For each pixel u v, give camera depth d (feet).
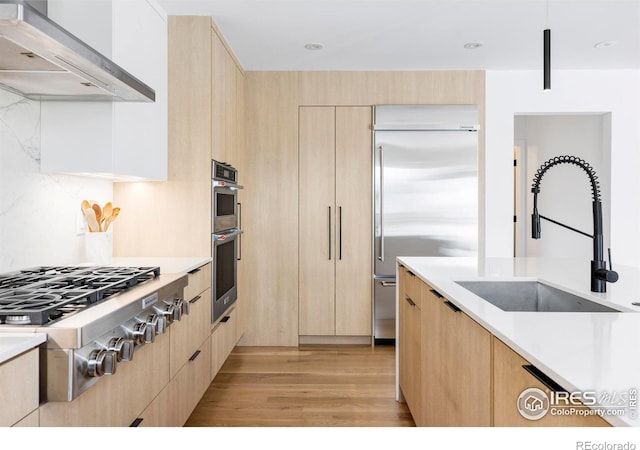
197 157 10.35
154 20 9.54
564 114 15.14
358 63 13.96
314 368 12.47
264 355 13.65
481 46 12.58
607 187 15.07
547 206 18.83
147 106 9.16
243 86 14.32
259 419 9.28
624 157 14.87
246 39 11.93
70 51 5.24
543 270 8.36
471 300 5.55
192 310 8.73
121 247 10.37
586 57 13.53
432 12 10.41
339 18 10.73
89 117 7.73
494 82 14.80
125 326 5.56
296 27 11.21
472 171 14.53
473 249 14.55
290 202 14.62
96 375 4.69
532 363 3.43
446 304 6.08
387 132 14.51
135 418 6.01
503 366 4.16
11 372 3.80
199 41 10.38
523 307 7.45
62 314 4.80
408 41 12.17
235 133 13.15
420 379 7.91
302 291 14.70
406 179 14.52
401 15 10.57
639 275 7.98
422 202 14.53
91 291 5.51
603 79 14.82
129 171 8.34
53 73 6.24
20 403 3.91
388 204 14.55
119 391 5.54
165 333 7.13
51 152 7.76
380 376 11.84
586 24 11.08
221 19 10.67
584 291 6.35
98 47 7.59
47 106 7.73
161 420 6.97
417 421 8.16
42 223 7.76
